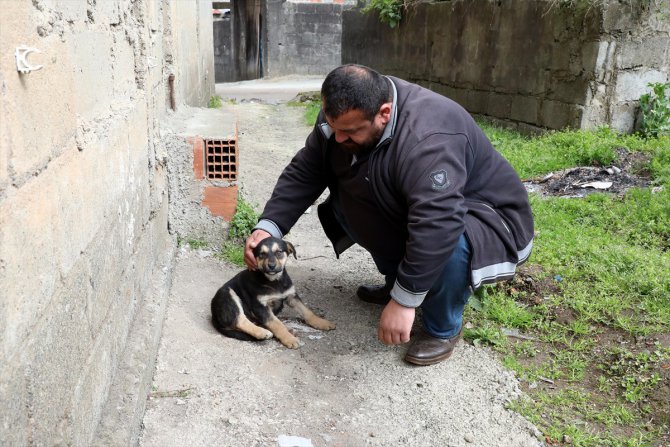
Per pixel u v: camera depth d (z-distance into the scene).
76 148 2.12
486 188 3.31
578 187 6.23
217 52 30.55
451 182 2.86
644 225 4.98
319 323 3.76
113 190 2.71
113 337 2.65
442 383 3.22
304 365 3.37
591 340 3.52
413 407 3.03
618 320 3.60
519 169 6.86
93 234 2.30
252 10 28.67
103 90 2.70
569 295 3.94
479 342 3.58
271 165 7.57
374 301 4.11
